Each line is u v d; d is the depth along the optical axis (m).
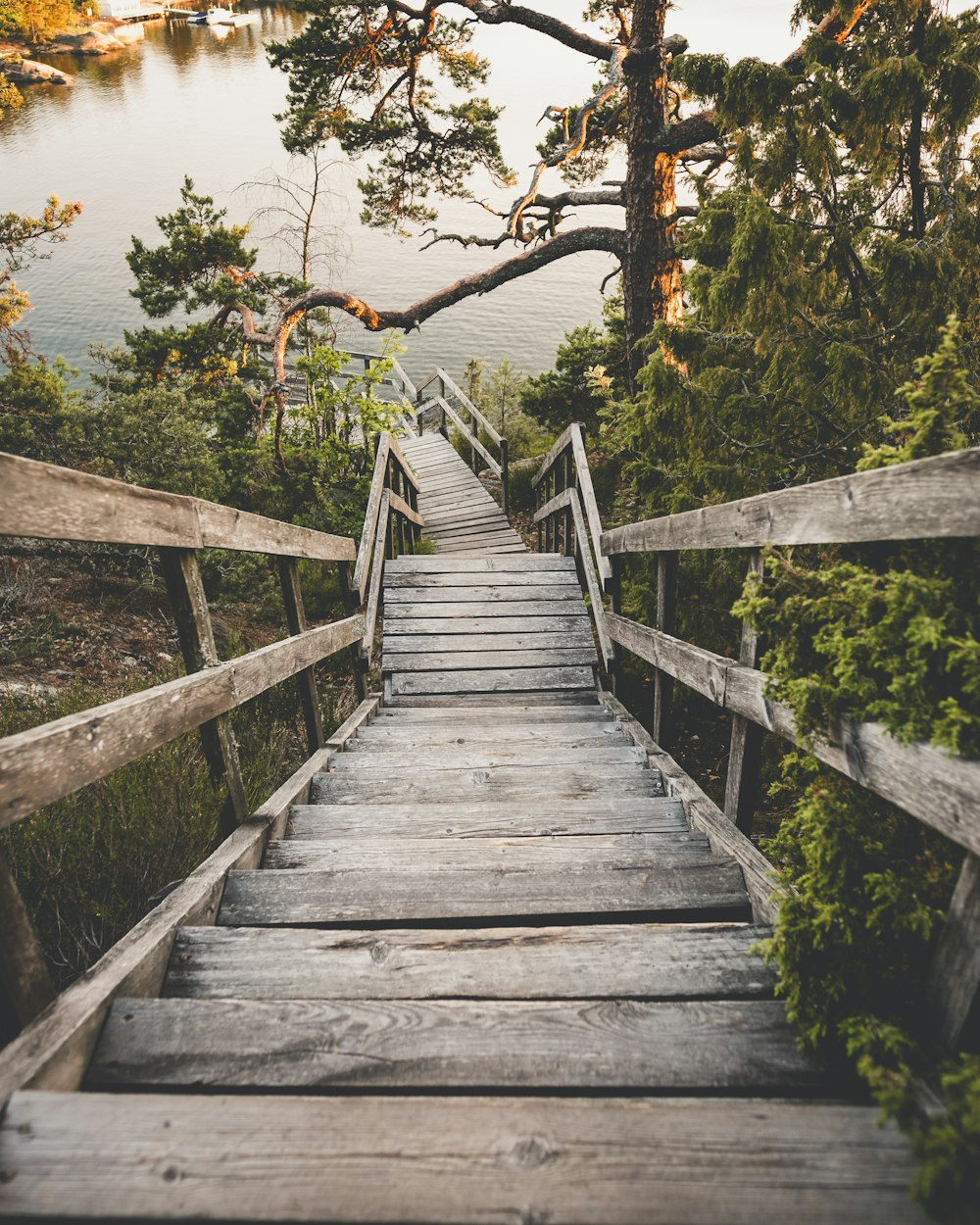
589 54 7.50
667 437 3.93
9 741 1.30
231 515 2.41
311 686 3.33
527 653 5.18
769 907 1.82
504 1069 1.35
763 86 3.29
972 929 1.19
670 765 2.92
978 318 3.16
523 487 11.45
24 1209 1.00
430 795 2.79
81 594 5.62
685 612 4.38
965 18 3.13
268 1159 1.06
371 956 1.65
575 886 2.02
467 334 30.91
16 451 6.23
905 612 1.36
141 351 11.21
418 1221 1.00
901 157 3.36
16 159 65.12
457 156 10.18
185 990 1.61
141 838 2.37
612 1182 1.04
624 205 6.88
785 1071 1.36
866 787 1.45
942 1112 1.10
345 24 8.77
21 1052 1.26
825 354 3.28
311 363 8.75
